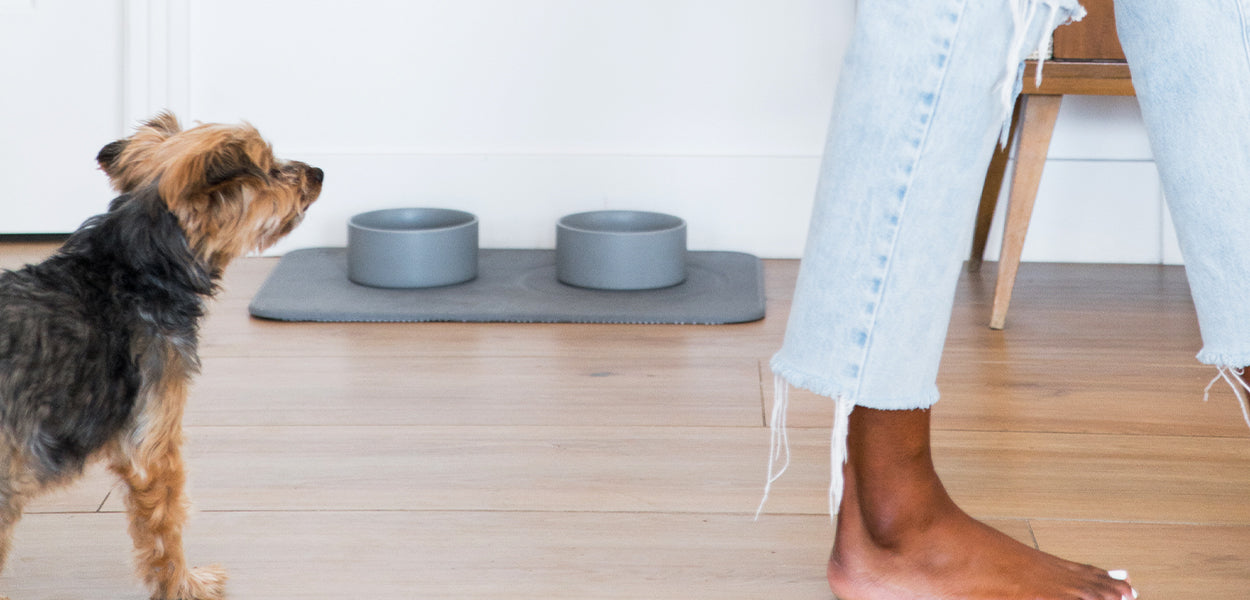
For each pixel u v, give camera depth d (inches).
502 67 103.3
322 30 102.3
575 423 67.1
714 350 80.4
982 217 97.5
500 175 104.5
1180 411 69.2
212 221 48.3
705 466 61.4
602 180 104.6
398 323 85.7
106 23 100.5
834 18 101.8
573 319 86.0
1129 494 58.2
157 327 47.2
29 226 103.2
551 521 55.2
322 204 104.5
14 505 42.6
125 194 49.6
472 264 95.0
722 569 51.1
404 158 104.0
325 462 61.4
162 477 47.4
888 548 47.3
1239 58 39.5
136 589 49.6
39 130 101.5
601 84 103.6
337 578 50.0
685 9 102.0
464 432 65.6
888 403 43.9
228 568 50.8
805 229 105.0
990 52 40.5
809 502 57.5
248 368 75.5
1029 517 55.8
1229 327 41.4
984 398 71.2
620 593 49.0
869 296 42.4
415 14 102.3
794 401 70.8
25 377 42.3
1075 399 71.1
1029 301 92.0
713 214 105.0
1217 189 40.5
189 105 102.3
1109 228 103.2
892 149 41.3
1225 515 56.0
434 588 49.3
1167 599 48.4
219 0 101.5
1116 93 80.5
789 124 103.8
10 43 99.7
